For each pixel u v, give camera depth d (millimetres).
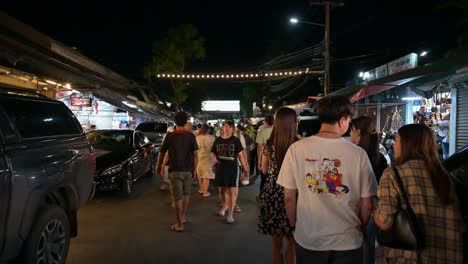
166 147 6691
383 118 15906
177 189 6590
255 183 11836
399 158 2814
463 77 8953
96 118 18766
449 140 11016
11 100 4184
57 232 4496
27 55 9766
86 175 5227
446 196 2510
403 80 10250
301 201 2836
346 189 2719
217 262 5133
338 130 2871
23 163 3805
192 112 50219
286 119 4262
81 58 18047
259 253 5496
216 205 8656
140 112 21422
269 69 27984
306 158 2834
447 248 2500
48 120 4758
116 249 5617
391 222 2576
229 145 7180
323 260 2727
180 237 6234
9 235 3590
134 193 10000
